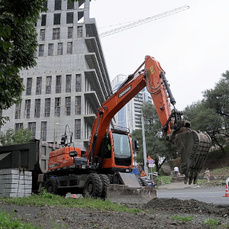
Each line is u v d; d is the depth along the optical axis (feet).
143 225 16.10
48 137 159.02
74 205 26.00
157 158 144.87
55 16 196.65
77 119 160.15
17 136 95.30
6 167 42.70
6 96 33.58
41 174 44.42
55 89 168.25
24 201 26.23
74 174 42.45
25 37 32.35
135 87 35.88
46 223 15.40
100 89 196.65
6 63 29.94
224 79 137.18
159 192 69.87
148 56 34.47
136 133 150.00
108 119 40.11
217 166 123.13
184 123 23.47
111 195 33.83
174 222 17.47
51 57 175.42
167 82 29.86
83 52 175.52
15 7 18.98
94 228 14.73
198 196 46.37
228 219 19.04
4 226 12.38
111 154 39.68
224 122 128.88
